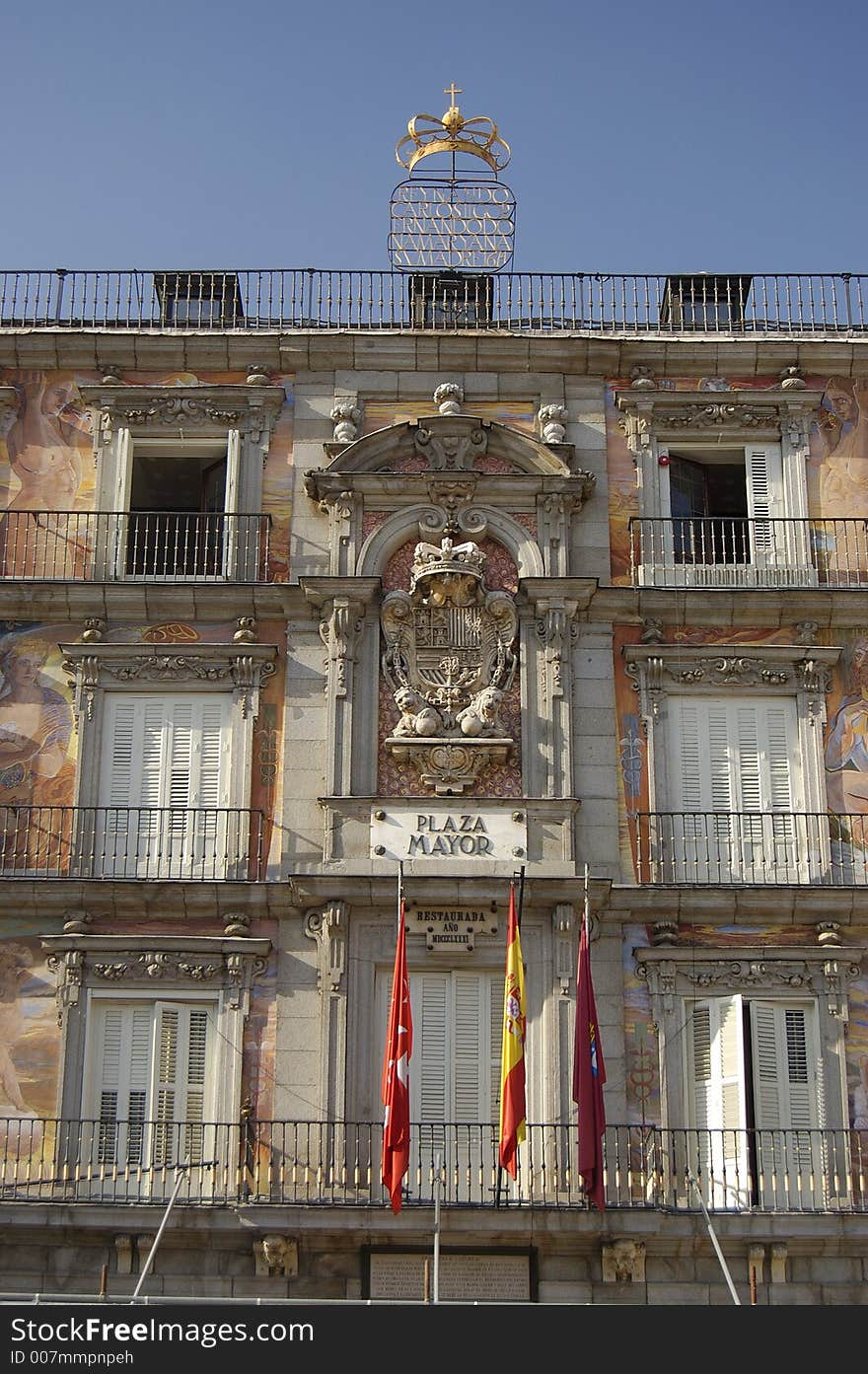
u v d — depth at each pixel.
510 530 35.78
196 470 37.53
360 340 36.97
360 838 33.62
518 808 33.84
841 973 33.12
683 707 35.00
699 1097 32.69
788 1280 31.48
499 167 40.28
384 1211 31.05
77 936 33.03
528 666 34.88
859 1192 32.12
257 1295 31.22
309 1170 31.89
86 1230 31.27
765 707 35.09
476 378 37.06
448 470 35.75
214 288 39.41
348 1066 32.47
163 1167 31.08
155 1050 32.66
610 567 35.88
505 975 33.19
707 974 33.09
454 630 35.06
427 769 34.12
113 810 34.16
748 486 36.69
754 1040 32.72
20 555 35.91
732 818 34.31
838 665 35.28
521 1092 30.62
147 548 36.34
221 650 34.91
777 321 38.25
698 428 36.84
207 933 33.38
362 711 34.56
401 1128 30.39
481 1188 31.42
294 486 36.31
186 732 34.75
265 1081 32.59
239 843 33.88
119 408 36.84
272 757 34.53
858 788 34.62
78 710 34.75
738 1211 31.39
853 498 36.62
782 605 35.25
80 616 35.34
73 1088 32.44
